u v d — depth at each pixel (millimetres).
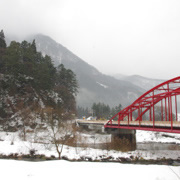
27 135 41531
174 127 30156
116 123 50781
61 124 36875
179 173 12188
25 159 26078
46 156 28453
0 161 13719
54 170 11633
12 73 56969
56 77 80062
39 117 50938
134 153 36625
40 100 61281
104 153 34281
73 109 74750
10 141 34000
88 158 29828
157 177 10969
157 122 34094
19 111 48625
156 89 39969
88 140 50281
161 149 44719
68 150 33375
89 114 158375
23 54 67938
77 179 10086
